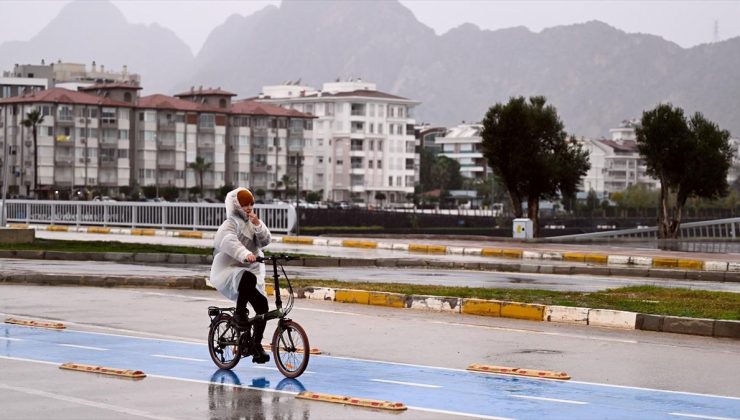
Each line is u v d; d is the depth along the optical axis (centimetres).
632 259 4525
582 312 2258
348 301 2609
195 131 18862
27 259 3959
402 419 1221
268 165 19988
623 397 1382
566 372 1593
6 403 1297
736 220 7906
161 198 17112
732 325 2066
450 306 2442
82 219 7325
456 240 6481
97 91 18650
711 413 1282
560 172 7712
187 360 1661
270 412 1255
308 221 11875
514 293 2644
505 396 1377
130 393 1370
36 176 16825
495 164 7862
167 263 3900
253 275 1514
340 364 1639
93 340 1889
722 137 7612
